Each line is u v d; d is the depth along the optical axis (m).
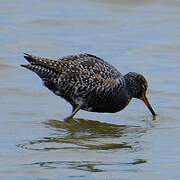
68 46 23.34
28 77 20.14
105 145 15.58
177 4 27.30
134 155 14.92
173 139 16.06
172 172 14.03
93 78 17.33
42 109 17.88
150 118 17.72
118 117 17.81
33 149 15.10
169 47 23.42
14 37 23.88
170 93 19.50
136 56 22.62
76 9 26.86
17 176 13.66
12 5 26.86
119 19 26.08
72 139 15.88
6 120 16.91
